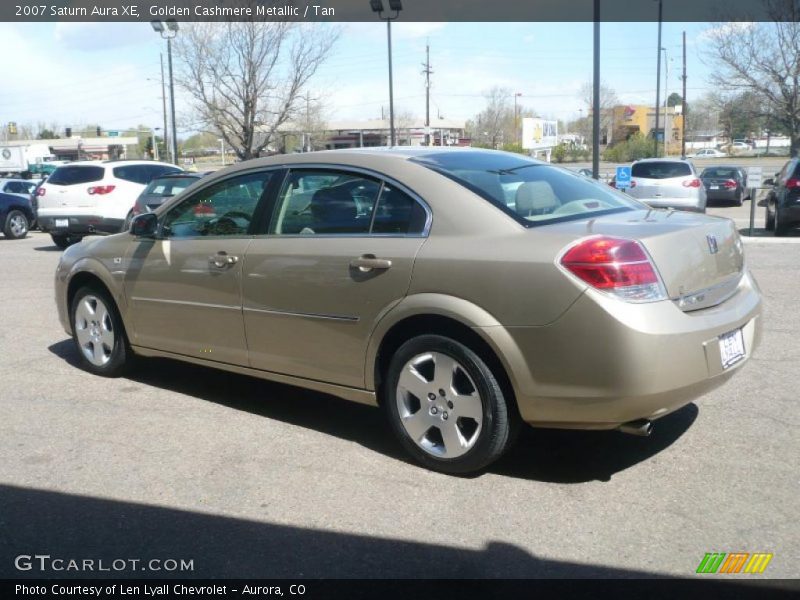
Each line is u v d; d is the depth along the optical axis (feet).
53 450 15.35
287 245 15.52
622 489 13.09
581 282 12.00
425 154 15.39
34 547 11.66
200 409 17.67
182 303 17.49
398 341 14.43
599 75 59.00
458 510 12.50
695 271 12.92
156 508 12.80
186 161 190.70
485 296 12.77
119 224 51.88
